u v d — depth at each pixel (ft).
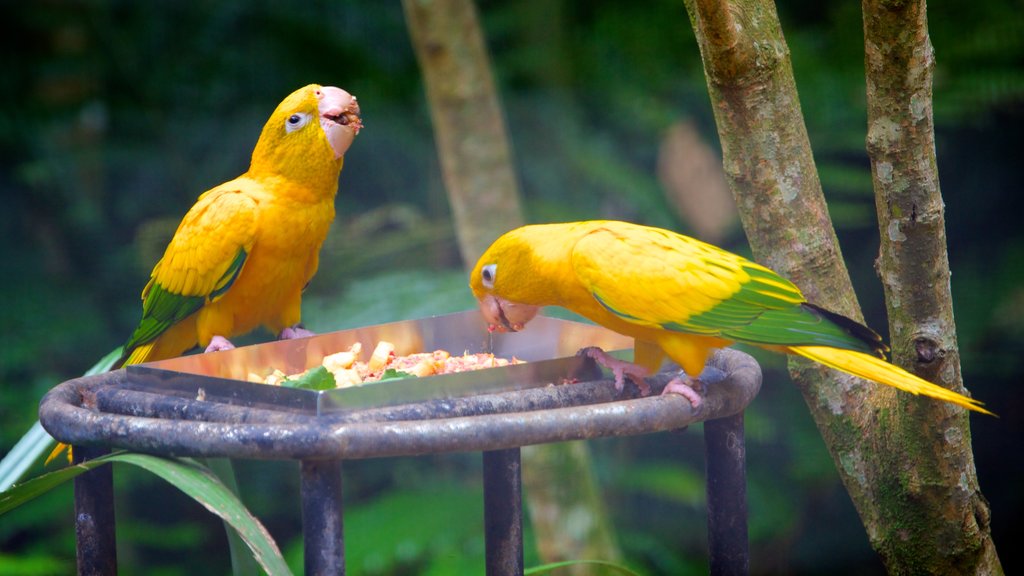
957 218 45.11
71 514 42.98
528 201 44.57
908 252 15.23
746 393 15.87
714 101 17.60
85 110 47.14
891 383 15.07
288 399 13.88
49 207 46.57
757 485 42.73
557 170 45.11
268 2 46.29
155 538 41.96
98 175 47.67
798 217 17.60
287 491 44.68
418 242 42.29
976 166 44.88
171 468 13.41
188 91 47.06
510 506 15.28
